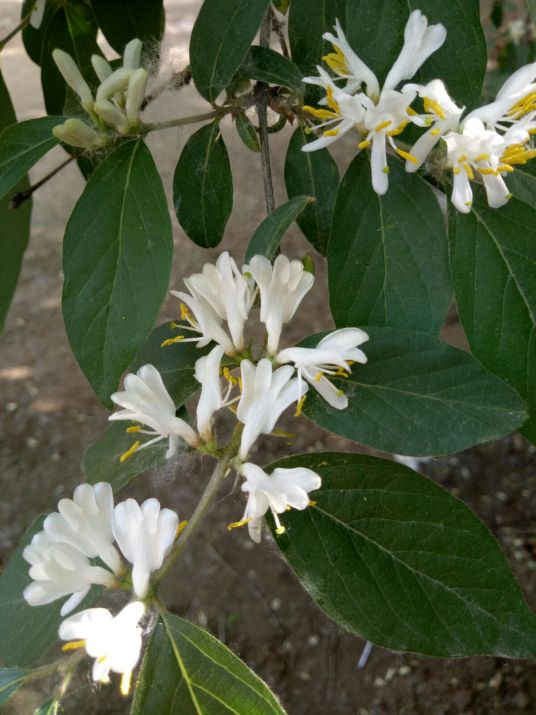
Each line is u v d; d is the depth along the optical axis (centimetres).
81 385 70
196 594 53
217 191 21
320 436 61
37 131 18
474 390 15
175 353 18
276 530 16
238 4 18
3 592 17
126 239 16
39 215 89
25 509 59
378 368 15
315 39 19
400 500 16
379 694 49
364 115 16
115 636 13
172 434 15
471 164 16
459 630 16
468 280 16
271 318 15
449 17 17
